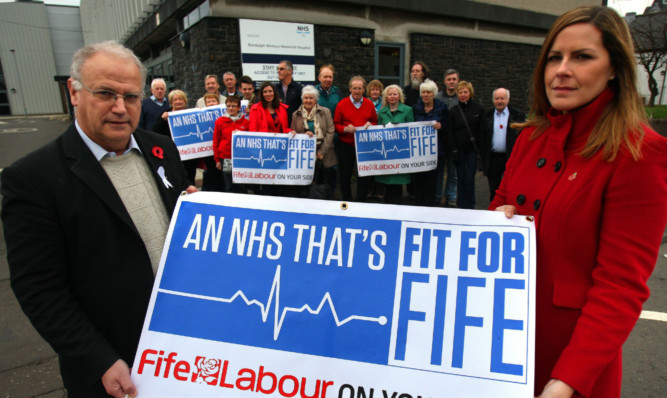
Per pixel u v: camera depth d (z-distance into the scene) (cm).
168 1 1004
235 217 167
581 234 123
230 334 153
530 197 141
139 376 152
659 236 113
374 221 158
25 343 319
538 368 137
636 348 298
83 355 137
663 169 112
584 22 120
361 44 938
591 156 122
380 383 141
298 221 163
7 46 3544
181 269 162
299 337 150
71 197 143
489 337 137
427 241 151
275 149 568
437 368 139
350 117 586
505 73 1249
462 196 573
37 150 147
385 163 580
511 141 530
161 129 623
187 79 953
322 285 155
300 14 862
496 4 1159
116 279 151
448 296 145
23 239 136
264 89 564
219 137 594
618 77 120
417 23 1039
